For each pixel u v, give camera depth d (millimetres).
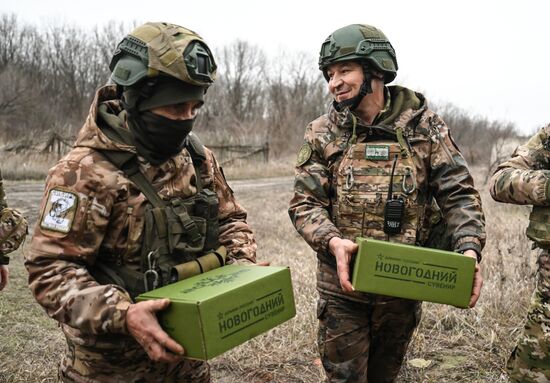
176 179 1818
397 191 2441
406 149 2455
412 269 2143
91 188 1664
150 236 1730
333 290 2486
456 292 2146
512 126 23688
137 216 1721
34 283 1625
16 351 3635
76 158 1683
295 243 7258
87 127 1725
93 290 1565
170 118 1673
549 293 2314
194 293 1569
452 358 3580
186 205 1827
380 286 2143
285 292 1771
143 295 1613
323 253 2422
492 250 5750
